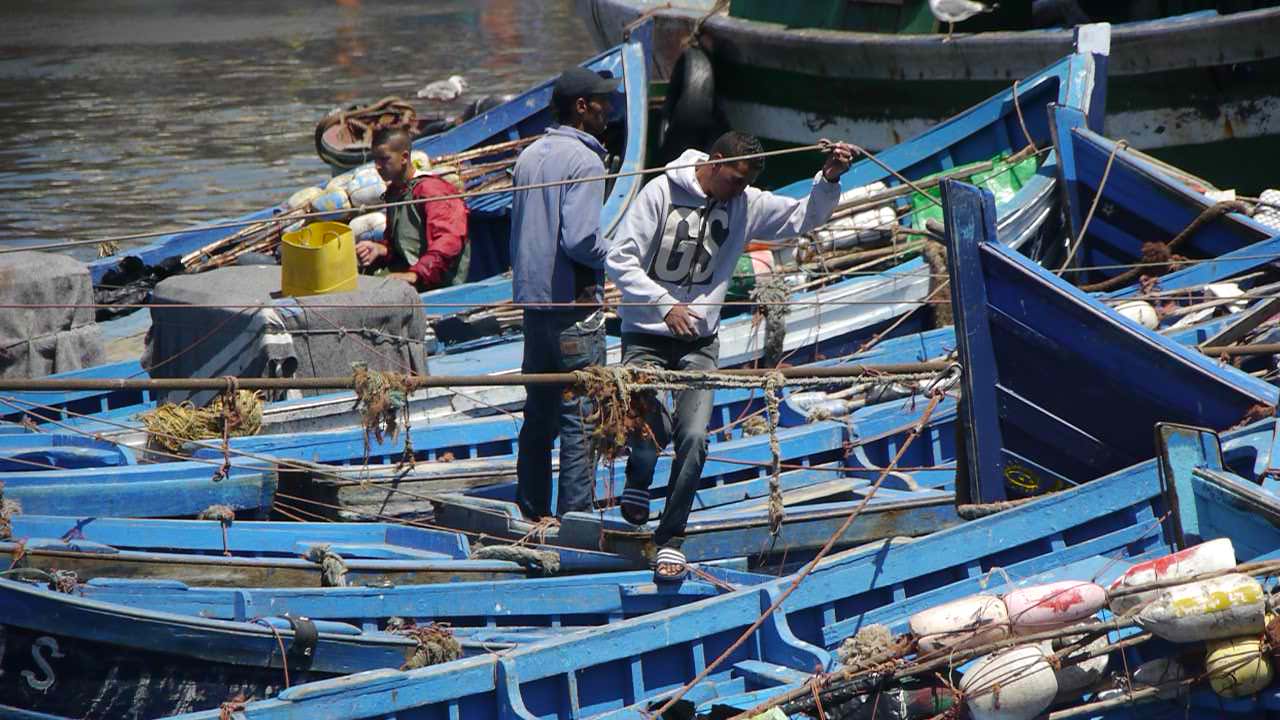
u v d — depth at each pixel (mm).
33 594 18734
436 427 31047
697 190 22141
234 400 21500
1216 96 45531
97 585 20375
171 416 29141
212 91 101688
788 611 21719
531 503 26703
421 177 37688
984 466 24531
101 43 131375
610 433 21781
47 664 19109
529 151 25359
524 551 23984
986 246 24031
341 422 30516
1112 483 22922
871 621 22094
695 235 22359
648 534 23828
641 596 22938
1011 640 18234
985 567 23062
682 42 58094
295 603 21281
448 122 59875
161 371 32125
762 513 25359
